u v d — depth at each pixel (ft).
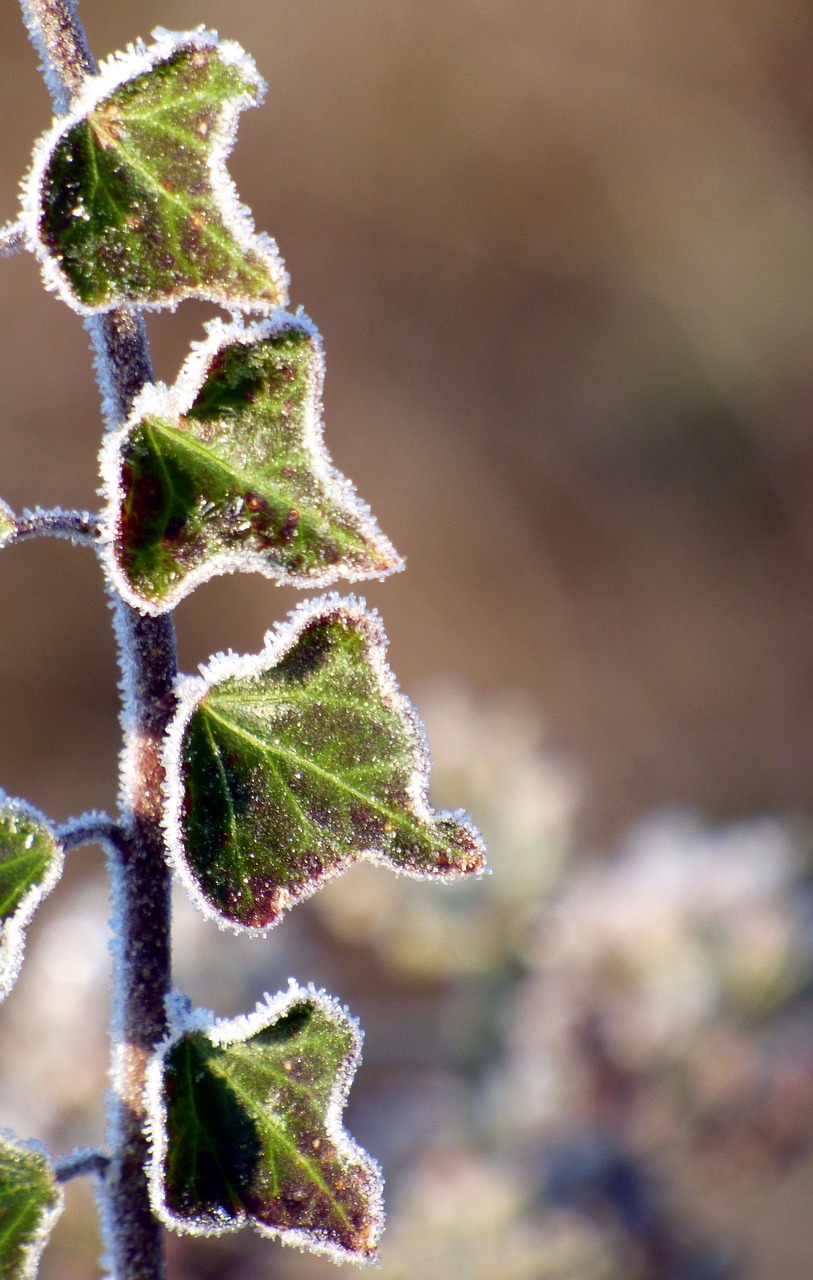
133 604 1.79
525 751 3.43
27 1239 1.82
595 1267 2.63
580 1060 3.01
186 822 1.80
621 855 3.56
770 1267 3.38
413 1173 2.90
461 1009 3.31
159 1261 1.83
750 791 6.57
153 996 1.82
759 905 3.04
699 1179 3.00
